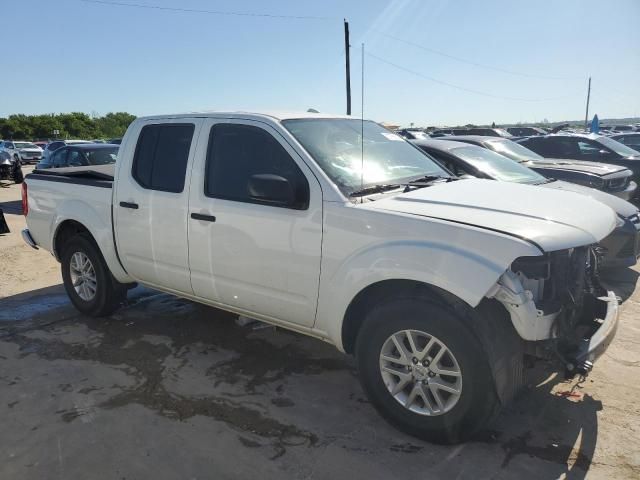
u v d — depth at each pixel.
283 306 3.53
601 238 2.94
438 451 2.97
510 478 2.74
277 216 3.42
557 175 7.60
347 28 15.92
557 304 2.82
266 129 3.61
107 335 4.66
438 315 2.82
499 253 2.65
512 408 3.40
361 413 3.39
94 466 2.87
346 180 3.36
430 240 2.83
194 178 3.90
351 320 3.31
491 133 20.73
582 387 3.66
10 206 12.70
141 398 3.58
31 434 3.16
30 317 5.12
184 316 5.10
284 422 3.29
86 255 4.89
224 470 2.83
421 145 6.82
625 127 34.31
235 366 4.06
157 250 4.20
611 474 2.77
